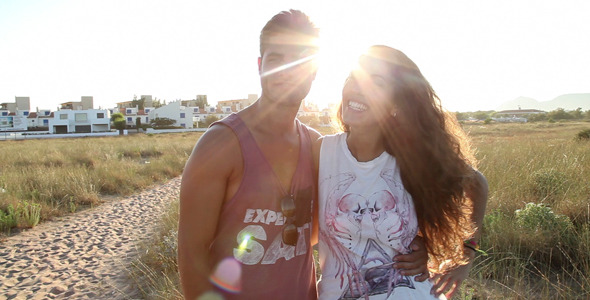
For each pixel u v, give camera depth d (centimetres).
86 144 2461
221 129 150
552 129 3584
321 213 182
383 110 181
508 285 355
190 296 153
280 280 159
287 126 163
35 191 931
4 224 729
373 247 172
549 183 582
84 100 8431
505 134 2900
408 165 181
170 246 524
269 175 154
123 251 600
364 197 176
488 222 467
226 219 154
